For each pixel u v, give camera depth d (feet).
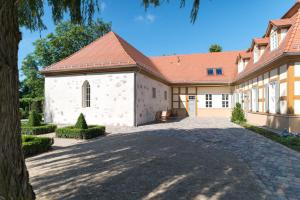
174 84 77.77
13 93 6.51
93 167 17.28
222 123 52.65
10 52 6.45
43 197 11.76
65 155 21.94
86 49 57.67
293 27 36.24
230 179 14.37
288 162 18.49
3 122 6.14
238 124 50.03
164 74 81.10
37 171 16.58
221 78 75.25
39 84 96.22
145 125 48.29
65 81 52.54
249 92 55.77
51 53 88.48
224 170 16.29
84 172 16.03
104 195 11.89
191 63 84.69
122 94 47.03
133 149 23.67
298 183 13.74
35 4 11.59
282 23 39.88
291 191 12.49
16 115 6.63
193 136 32.48
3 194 6.09
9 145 6.29
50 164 18.57
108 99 48.21
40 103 95.09
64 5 11.82
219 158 19.77
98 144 27.48
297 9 42.11
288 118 33.96
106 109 48.34
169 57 90.84
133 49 64.23
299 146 24.84
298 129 33.32
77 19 12.10
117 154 21.50
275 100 38.93
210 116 77.05
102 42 57.67
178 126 46.26
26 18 11.76
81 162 18.90
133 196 11.75
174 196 11.75
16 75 6.74
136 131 38.78
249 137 31.35
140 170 16.26
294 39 33.58
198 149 23.57
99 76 49.11
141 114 50.16
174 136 32.58
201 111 78.23
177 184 13.47
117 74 47.50
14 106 6.54
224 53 85.40
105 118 48.39
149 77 55.88
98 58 50.93
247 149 23.57
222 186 13.16
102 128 35.91
